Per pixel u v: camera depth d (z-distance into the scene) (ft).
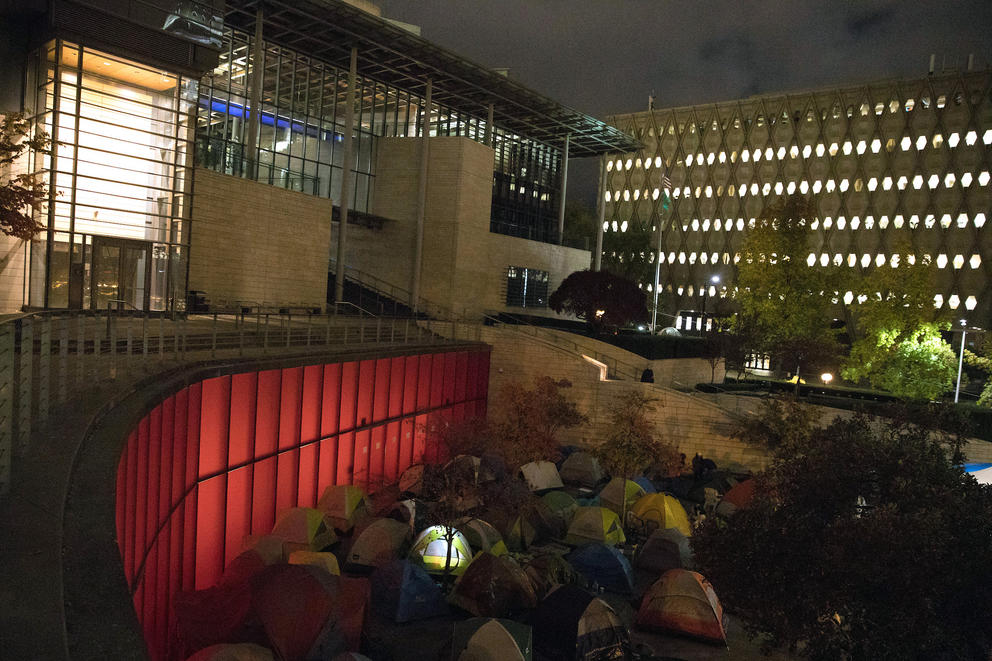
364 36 141.69
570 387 130.11
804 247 146.30
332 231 179.93
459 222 167.63
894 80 315.37
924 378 134.62
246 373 70.28
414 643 57.93
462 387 124.26
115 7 88.84
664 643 62.59
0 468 22.67
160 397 48.88
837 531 38.50
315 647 47.78
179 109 97.66
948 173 302.25
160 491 50.14
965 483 42.80
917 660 37.22
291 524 73.20
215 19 100.32
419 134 185.26
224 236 112.37
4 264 82.64
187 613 48.85
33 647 13.12
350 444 91.30
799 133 336.49
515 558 77.20
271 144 147.95
